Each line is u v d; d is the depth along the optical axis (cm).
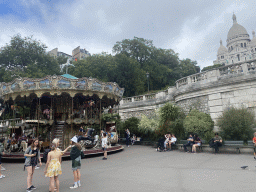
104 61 4300
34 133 1497
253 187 481
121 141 2247
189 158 1007
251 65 1370
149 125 1870
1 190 561
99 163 976
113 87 1477
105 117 1753
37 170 859
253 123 1182
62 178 675
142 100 2439
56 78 1232
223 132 1255
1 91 1385
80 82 1289
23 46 4006
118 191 495
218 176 605
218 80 1489
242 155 1011
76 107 1553
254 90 1309
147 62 5203
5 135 2189
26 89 1247
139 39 5312
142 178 622
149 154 1244
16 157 1119
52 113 1484
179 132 1512
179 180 580
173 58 5553
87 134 1406
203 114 1446
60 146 1388
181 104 1802
